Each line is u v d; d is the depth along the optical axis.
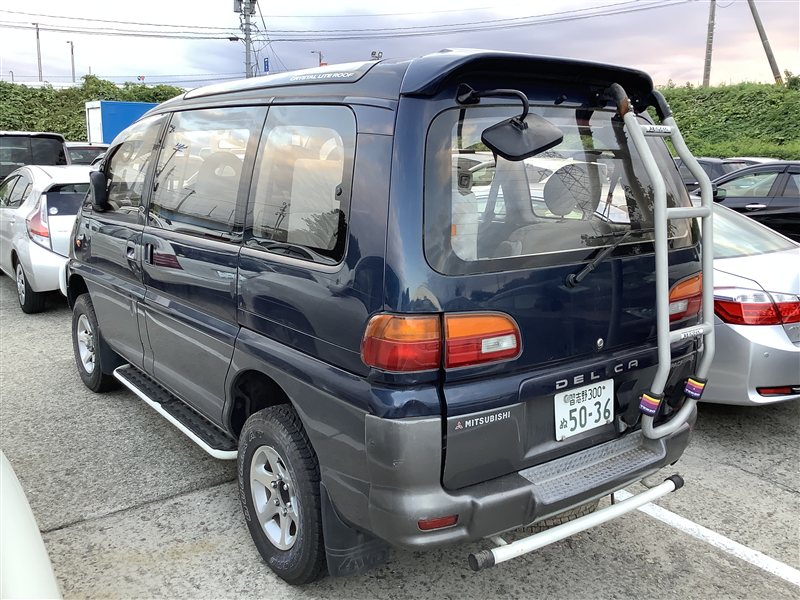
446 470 2.20
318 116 2.62
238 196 3.01
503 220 2.34
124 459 4.05
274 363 2.66
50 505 3.53
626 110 2.45
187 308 3.39
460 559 3.08
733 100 31.08
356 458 2.30
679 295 2.83
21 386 5.31
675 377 2.85
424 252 2.17
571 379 2.45
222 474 3.87
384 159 2.25
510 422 2.30
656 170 2.38
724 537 3.27
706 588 2.89
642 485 3.75
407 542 2.18
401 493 2.17
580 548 3.18
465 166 2.27
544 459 2.45
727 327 4.07
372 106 2.35
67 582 2.90
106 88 30.78
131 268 3.97
